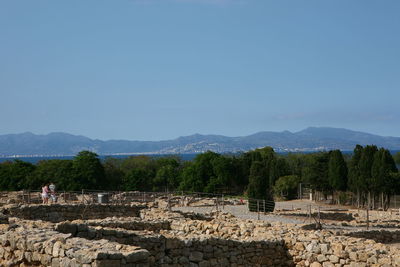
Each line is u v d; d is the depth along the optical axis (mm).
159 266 16234
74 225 16250
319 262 18047
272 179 85500
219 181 88125
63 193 49469
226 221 24297
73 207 30312
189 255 16703
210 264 17047
